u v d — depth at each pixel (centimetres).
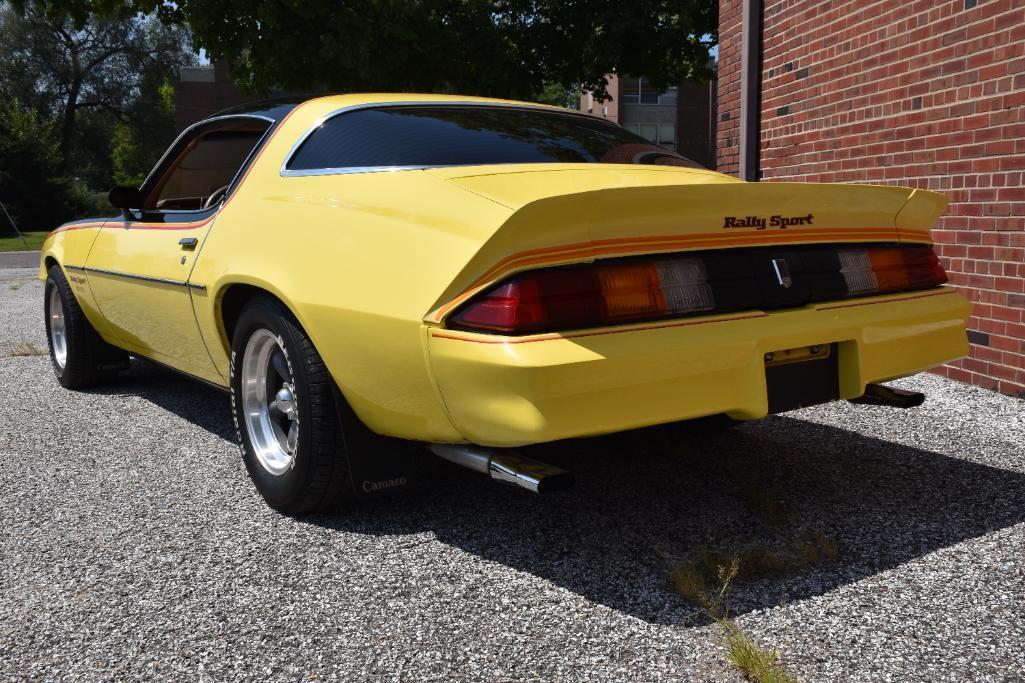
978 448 362
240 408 322
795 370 268
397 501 317
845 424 403
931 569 251
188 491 335
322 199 291
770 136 676
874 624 221
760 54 684
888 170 537
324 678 203
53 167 4309
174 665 211
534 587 247
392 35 1205
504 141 302
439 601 240
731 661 205
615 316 231
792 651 209
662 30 1467
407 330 242
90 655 216
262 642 221
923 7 498
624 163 303
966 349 302
